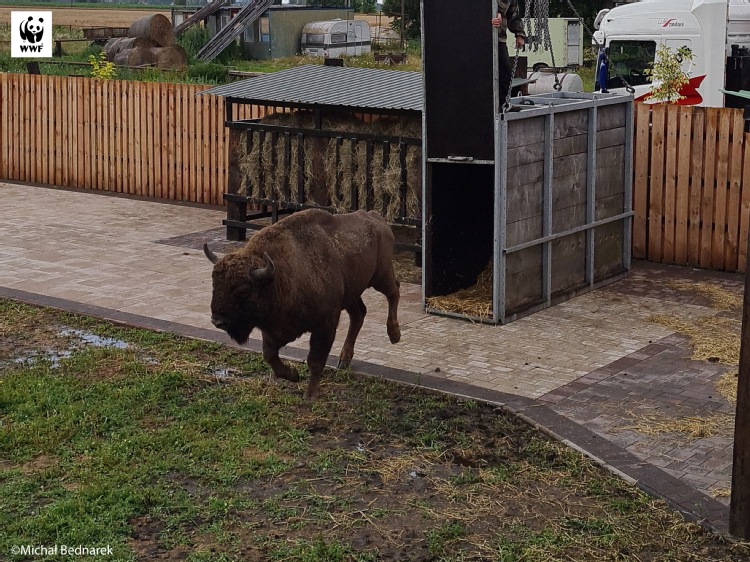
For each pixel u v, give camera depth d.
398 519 9.30
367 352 12.63
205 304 14.17
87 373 11.99
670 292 14.88
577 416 10.98
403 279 15.57
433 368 12.16
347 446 10.45
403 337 13.12
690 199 16.00
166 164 20.53
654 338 13.09
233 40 54.03
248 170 16.94
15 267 15.71
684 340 13.04
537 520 9.29
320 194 16.50
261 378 11.91
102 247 16.86
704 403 11.27
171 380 11.73
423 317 13.89
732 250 15.78
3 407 11.17
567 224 14.41
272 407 11.22
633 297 14.65
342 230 11.47
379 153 15.82
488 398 11.38
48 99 21.81
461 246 14.55
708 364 12.27
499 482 9.80
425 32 13.34
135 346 12.77
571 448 10.34
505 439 10.57
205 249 10.99
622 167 15.30
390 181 15.73
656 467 10.02
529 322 13.65
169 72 39.84
